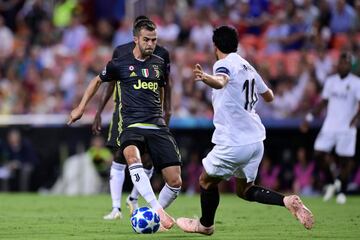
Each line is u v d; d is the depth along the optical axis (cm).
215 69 2547
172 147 2941
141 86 2966
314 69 6184
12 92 7062
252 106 2597
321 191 5541
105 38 7756
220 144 2561
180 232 2839
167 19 7331
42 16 8006
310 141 5634
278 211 3875
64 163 5841
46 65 7531
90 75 6844
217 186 2642
